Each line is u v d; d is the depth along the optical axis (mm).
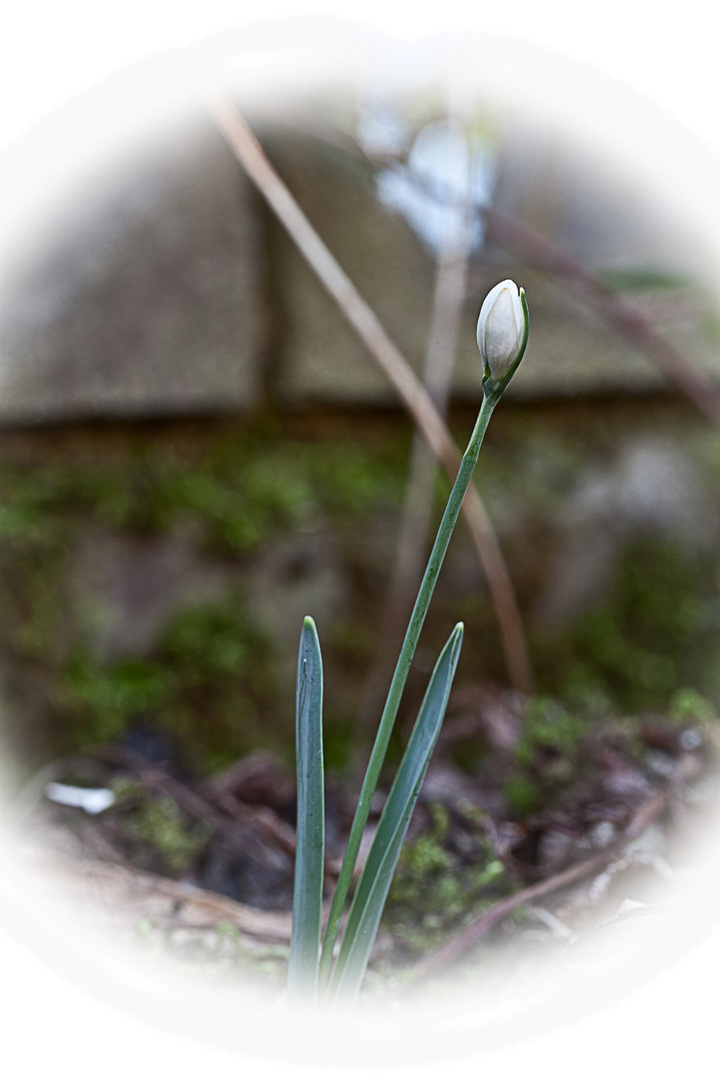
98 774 674
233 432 917
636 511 955
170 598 915
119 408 880
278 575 924
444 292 766
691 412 960
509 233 772
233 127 697
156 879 616
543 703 701
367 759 799
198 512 907
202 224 897
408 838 626
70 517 897
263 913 607
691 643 965
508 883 610
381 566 926
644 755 667
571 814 624
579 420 949
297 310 904
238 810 636
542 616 949
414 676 911
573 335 929
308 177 921
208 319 893
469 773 837
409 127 849
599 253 966
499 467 938
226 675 917
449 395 912
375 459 931
